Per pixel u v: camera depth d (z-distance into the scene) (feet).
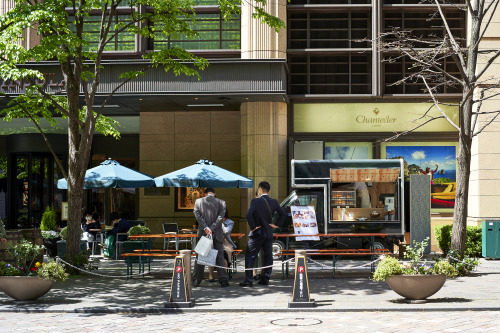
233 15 69.87
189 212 75.36
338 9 69.82
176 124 75.97
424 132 68.33
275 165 67.15
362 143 69.77
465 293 38.17
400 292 34.73
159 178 52.95
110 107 71.10
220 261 43.11
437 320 29.96
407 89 69.15
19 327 29.32
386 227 57.72
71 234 50.01
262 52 67.15
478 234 61.00
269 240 43.50
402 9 68.95
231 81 62.69
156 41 70.13
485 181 64.39
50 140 81.20
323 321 30.07
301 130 69.31
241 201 68.80
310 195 59.62
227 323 29.84
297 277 33.86
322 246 58.85
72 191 50.08
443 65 69.00
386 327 28.30
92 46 69.87
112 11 48.24
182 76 62.85
